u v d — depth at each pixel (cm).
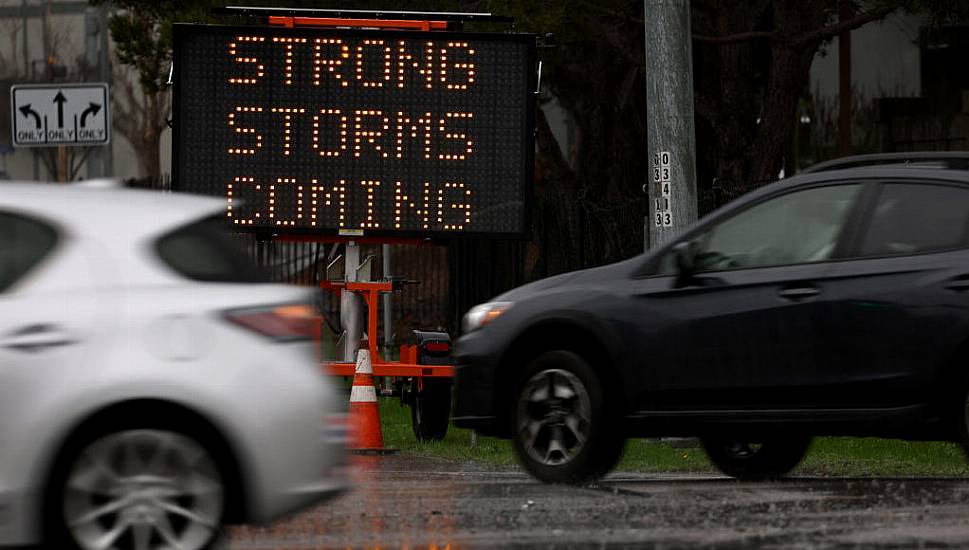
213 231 2161
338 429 2164
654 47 4341
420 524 2533
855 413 2928
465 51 4828
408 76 4825
